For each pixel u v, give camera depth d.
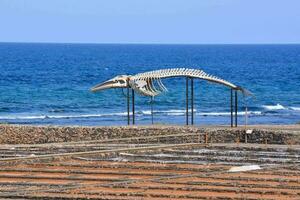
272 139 88.00
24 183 66.25
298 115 137.38
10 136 91.25
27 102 154.75
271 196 62.38
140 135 90.50
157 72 97.69
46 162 75.19
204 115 135.00
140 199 61.06
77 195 62.12
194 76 96.50
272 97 168.38
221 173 70.31
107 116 133.75
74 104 152.12
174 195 62.47
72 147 83.38
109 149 80.88
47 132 91.56
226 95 166.25
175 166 73.12
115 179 67.94
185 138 88.12
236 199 61.38
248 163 74.62
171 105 151.12
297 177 69.00
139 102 154.00
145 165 73.81
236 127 93.56
